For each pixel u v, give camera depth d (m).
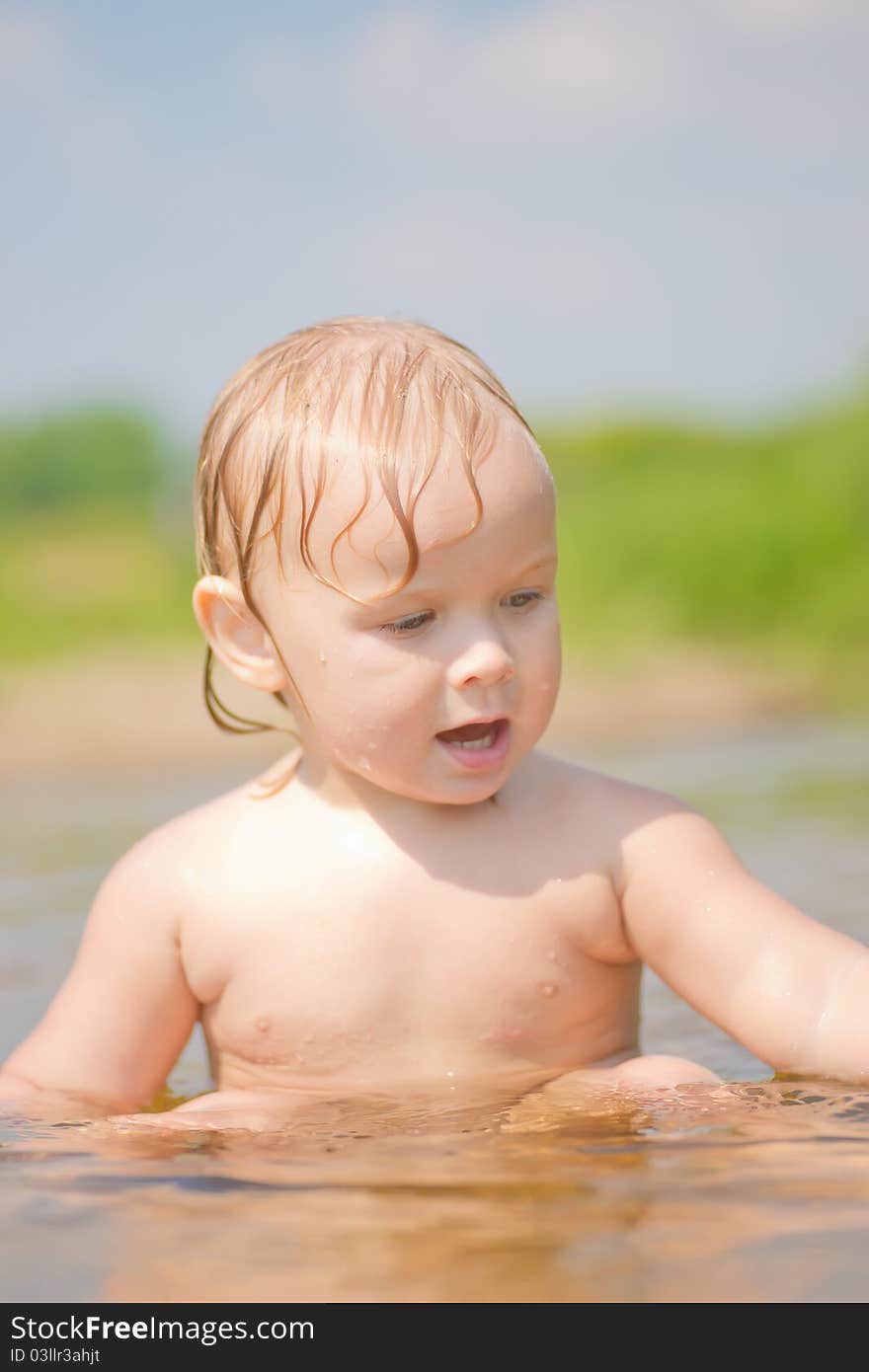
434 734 1.94
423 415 1.92
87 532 12.97
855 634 8.63
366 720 1.95
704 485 10.80
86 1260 1.26
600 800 2.13
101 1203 1.40
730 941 2.02
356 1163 1.52
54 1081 2.06
